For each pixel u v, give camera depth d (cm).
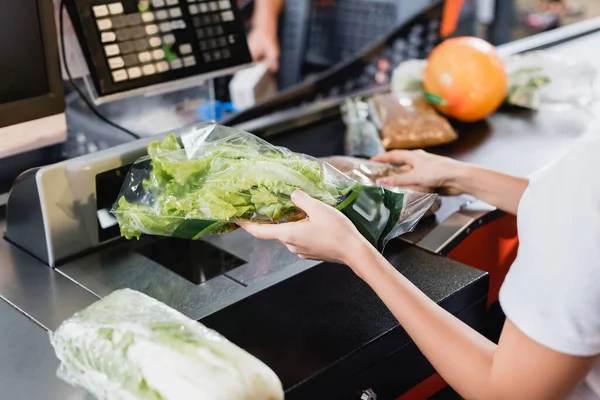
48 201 105
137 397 73
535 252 81
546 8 253
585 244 77
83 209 108
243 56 145
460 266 109
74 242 110
